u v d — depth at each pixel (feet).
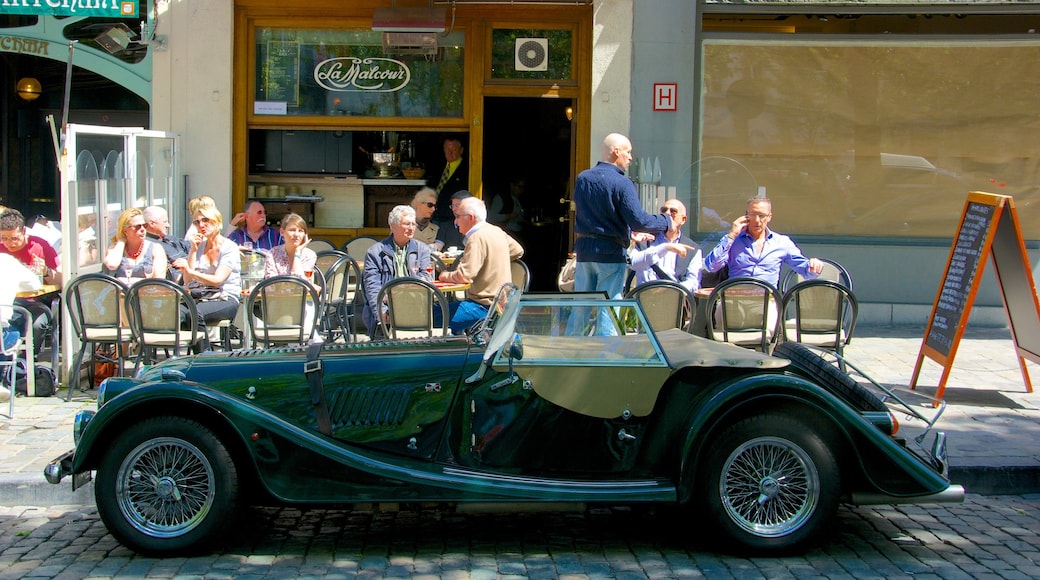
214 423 17.21
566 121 38.14
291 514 20.02
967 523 19.53
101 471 16.97
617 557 17.53
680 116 36.58
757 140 37.01
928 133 36.83
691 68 36.37
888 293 37.06
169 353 29.66
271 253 30.76
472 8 37.11
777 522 17.24
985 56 36.35
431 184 38.73
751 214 29.76
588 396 17.30
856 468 17.26
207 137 36.70
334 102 37.73
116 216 30.50
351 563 17.22
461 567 17.06
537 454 17.46
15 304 27.43
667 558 17.46
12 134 39.86
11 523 19.51
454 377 17.65
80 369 27.66
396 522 19.58
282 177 38.22
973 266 26.53
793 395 16.75
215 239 28.99
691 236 37.19
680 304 26.25
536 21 37.27
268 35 37.32
